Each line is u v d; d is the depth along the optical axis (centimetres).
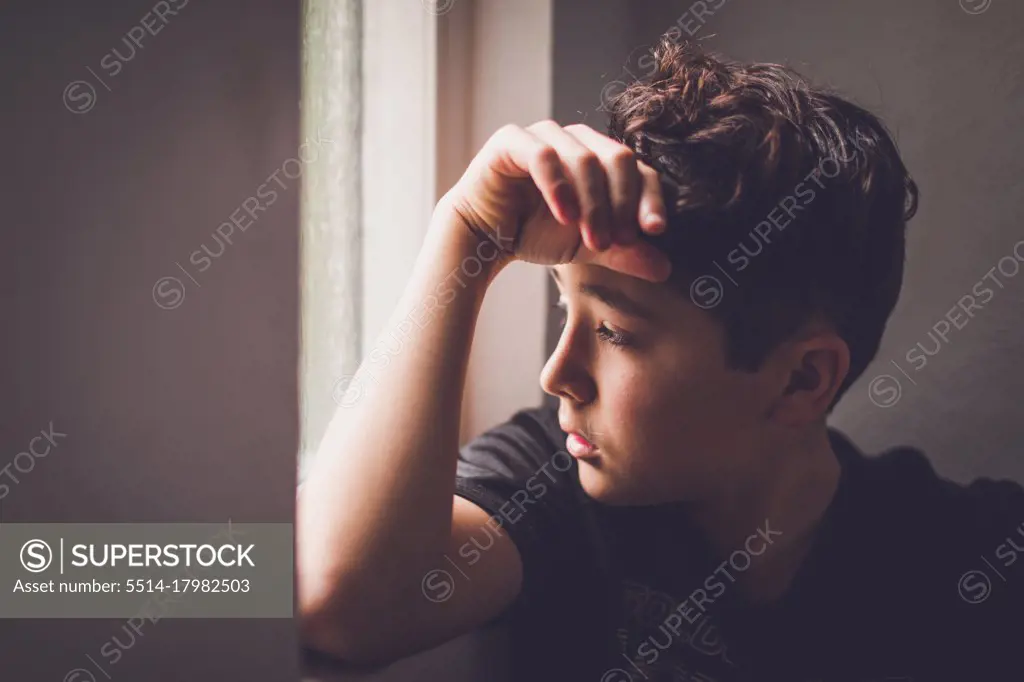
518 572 73
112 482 48
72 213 46
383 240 103
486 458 82
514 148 61
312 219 100
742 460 70
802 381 68
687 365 64
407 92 101
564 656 74
